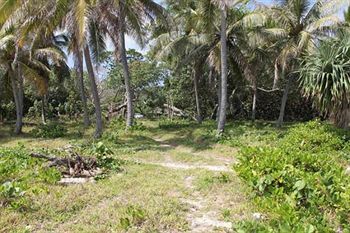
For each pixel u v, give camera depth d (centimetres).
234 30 1888
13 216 554
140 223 538
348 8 1728
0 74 2370
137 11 1666
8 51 1933
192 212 599
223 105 1584
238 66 2130
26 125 2541
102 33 1867
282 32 1770
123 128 1975
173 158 1217
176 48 1958
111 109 2686
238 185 736
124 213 573
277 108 2678
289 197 540
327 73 1111
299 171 632
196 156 1226
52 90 2967
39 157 953
